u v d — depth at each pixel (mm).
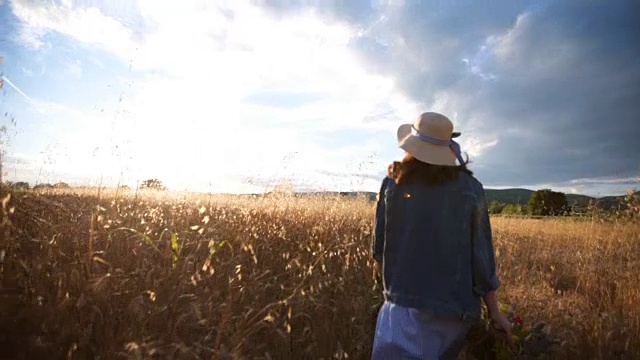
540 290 5035
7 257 3473
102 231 4531
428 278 2088
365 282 4445
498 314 2191
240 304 3463
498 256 6574
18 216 4328
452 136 2330
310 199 8547
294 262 4594
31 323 2898
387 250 2232
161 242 4730
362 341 3266
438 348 2049
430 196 2143
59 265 3717
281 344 3172
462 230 2105
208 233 4848
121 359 2639
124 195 6770
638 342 3623
